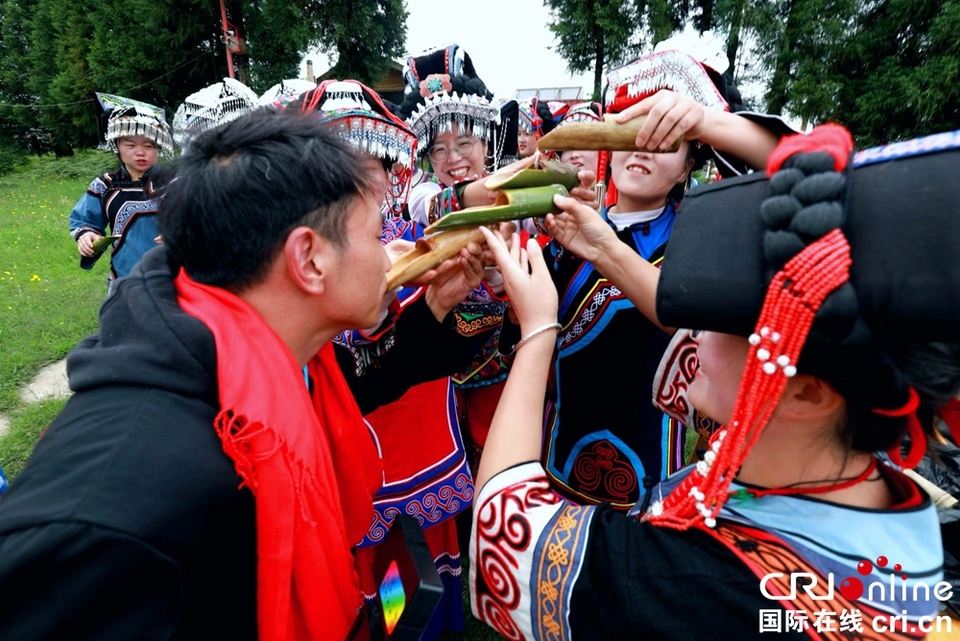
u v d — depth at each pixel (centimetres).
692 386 76
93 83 1722
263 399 72
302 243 76
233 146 76
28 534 57
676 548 62
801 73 1016
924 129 892
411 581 80
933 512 63
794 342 51
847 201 51
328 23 1630
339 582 88
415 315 126
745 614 56
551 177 111
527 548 69
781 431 63
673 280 59
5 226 836
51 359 397
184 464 65
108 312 79
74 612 58
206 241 75
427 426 168
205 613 70
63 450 64
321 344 90
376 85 1762
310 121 82
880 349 51
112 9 1608
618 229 147
